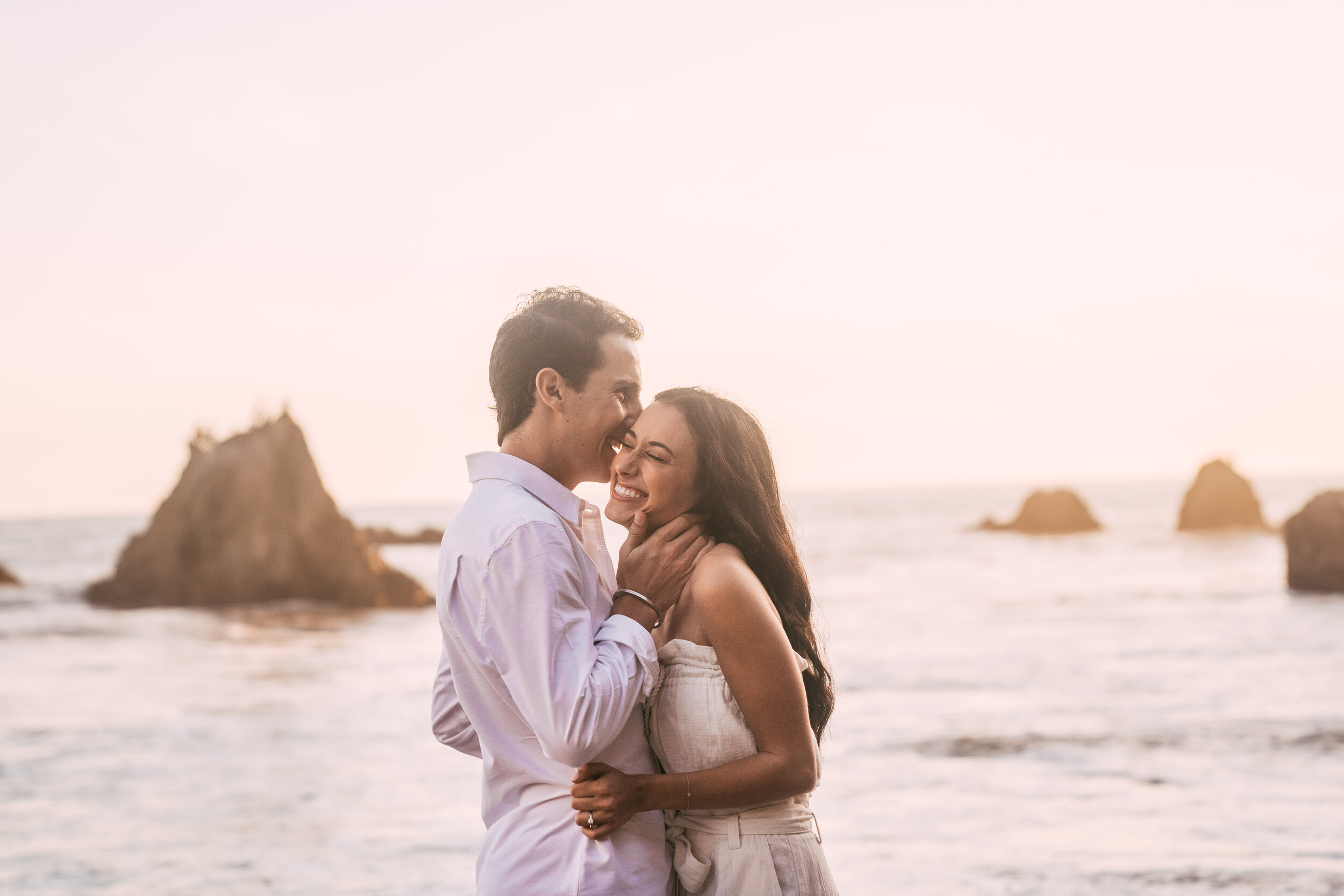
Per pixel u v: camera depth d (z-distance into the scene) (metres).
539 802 2.45
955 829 7.34
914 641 19.20
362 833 7.57
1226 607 23.69
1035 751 9.99
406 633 23.95
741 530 2.67
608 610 2.55
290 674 16.84
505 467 2.53
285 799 8.61
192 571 31.02
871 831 7.31
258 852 7.12
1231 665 15.57
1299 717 11.50
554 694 2.24
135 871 6.77
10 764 10.17
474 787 8.92
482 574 2.36
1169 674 14.88
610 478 2.71
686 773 2.43
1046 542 55.81
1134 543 53.31
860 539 62.91
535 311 2.61
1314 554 26.27
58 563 58.31
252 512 31.16
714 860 2.55
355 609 30.27
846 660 16.88
